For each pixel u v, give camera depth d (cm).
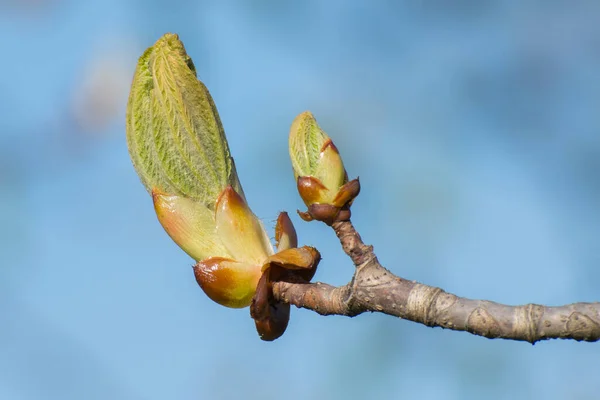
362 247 42
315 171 43
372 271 42
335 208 43
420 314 41
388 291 41
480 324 40
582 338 40
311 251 43
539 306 40
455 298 41
